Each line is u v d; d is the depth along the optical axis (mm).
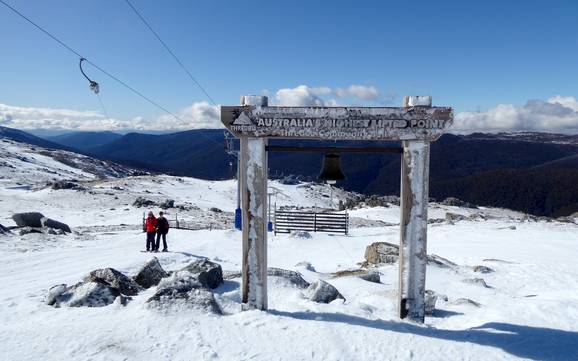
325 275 13633
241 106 7285
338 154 8125
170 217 36344
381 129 7176
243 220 7488
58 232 21391
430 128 7094
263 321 6973
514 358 6133
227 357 5871
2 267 13180
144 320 6840
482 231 28812
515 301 9750
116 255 16062
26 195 46094
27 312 7859
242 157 7453
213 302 7547
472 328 7293
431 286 12453
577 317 7910
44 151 139750
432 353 6172
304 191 83500
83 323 6754
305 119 7250
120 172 147000
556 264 17422
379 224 37281
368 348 6230
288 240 24766
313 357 5953
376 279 12430
